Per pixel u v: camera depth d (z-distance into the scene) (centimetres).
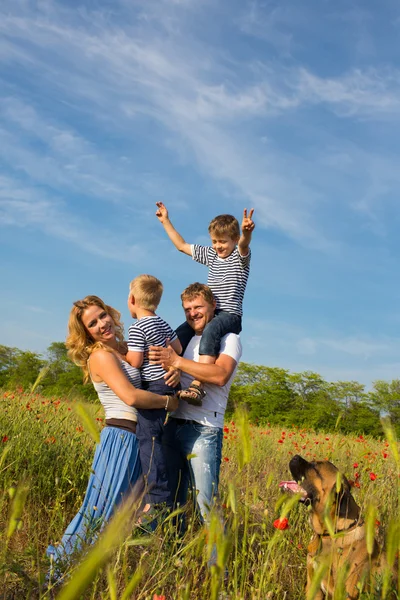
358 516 383
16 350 5103
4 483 459
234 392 4900
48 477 500
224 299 527
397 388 4719
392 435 308
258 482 564
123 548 295
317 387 4872
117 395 421
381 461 707
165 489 417
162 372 449
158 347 443
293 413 4528
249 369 5050
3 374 5006
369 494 466
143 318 466
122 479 412
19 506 240
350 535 370
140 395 418
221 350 469
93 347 445
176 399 440
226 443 838
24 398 887
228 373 448
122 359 450
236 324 501
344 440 879
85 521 388
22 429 613
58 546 373
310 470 395
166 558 335
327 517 295
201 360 466
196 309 490
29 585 284
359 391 4747
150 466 407
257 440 980
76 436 631
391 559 224
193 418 444
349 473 654
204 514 378
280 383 4869
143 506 414
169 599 316
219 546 213
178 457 447
